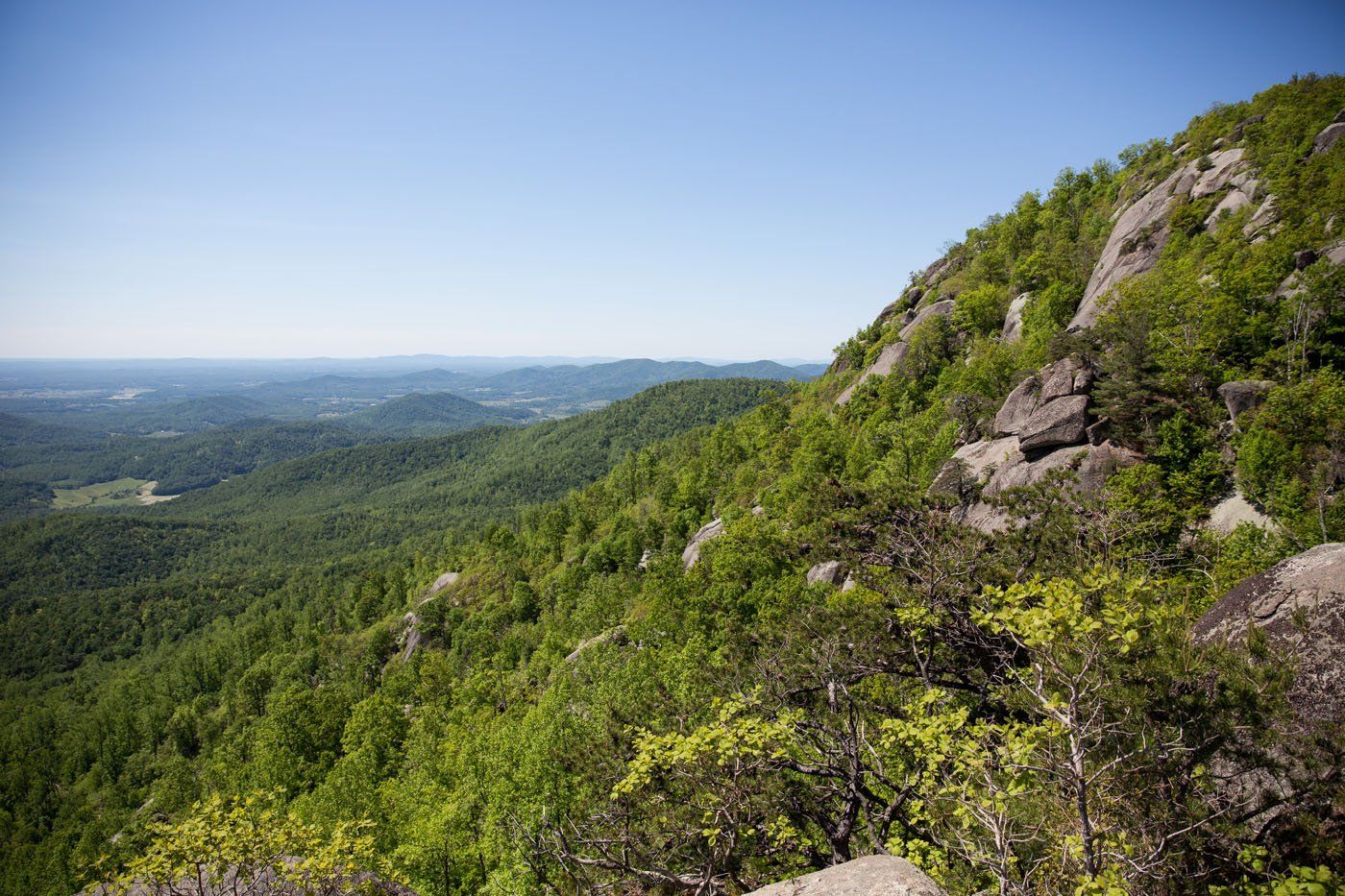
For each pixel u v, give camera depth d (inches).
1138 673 344.2
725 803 460.4
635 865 503.8
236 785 2294.5
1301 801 312.7
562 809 913.5
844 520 882.1
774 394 5364.2
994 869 319.6
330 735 2511.1
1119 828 318.7
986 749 385.7
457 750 1515.7
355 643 4532.5
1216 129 2583.7
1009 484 1301.7
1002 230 3917.3
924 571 700.0
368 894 522.0
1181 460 1100.5
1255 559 781.9
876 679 653.9
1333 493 863.1
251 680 4111.7
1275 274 1391.5
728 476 3875.5
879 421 2859.3
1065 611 289.3
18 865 3095.5
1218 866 310.0
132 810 3326.8
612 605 2679.6
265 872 514.0
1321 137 1797.5
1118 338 1357.0
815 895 273.0
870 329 4539.9
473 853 1081.4
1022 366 2058.3
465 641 3528.5
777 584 1658.5
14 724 4795.8
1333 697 347.9
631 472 5467.5
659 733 608.4
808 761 538.6
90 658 6520.7
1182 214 2044.8
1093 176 4074.8
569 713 1210.0
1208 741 322.0
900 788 476.7
